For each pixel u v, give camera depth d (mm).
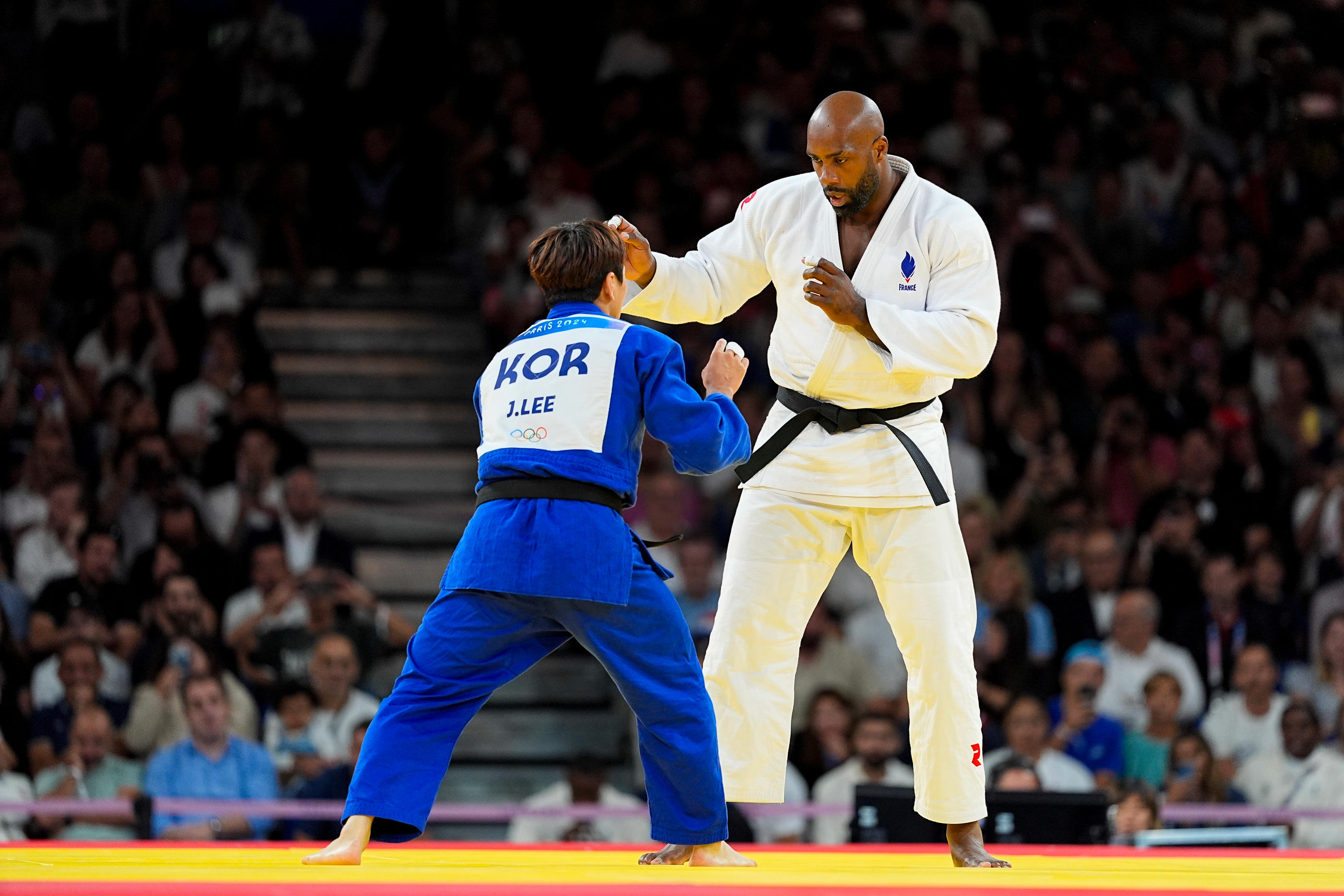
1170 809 28797
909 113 49250
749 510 16016
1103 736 32219
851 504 15695
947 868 15219
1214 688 36281
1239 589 37438
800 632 16047
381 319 45938
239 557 35844
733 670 15812
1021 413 41875
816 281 15062
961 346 15164
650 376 13672
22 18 47812
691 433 13453
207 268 43000
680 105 49000
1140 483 41969
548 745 36438
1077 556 38000
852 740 30828
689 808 14031
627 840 30188
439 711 13594
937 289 15547
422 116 49594
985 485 41250
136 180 45125
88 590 33781
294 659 33250
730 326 43000
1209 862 16812
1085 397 43562
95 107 46406
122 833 28688
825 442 15789
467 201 48312
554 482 13508
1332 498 40531
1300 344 45156
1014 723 30344
